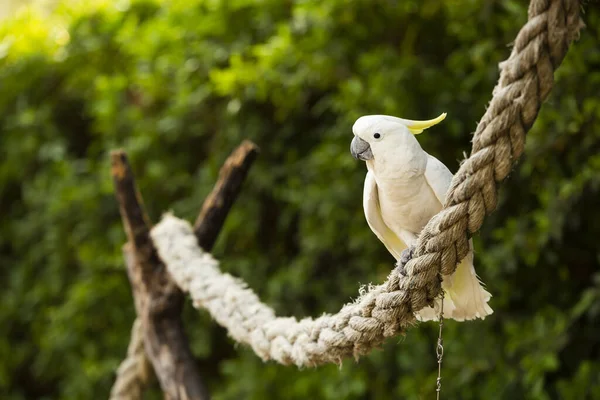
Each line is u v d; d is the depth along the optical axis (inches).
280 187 224.2
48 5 287.9
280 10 222.4
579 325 177.5
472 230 82.7
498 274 182.7
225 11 225.1
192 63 227.0
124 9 253.9
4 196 286.2
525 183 180.9
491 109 80.3
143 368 173.6
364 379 202.4
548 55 78.6
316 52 206.7
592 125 165.0
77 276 263.0
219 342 245.1
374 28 207.5
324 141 210.7
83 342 252.5
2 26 283.9
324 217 208.2
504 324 183.2
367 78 200.2
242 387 220.1
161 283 160.2
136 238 161.3
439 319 95.5
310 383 211.3
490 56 182.1
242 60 224.7
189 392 154.9
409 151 87.5
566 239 180.2
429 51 205.3
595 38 165.6
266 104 225.6
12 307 273.6
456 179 82.1
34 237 274.2
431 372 193.3
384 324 92.0
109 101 242.8
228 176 161.3
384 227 97.5
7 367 277.1
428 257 84.1
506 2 171.6
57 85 274.1
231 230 228.2
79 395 253.1
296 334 113.0
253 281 225.1
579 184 163.0
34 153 272.7
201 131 234.1
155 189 242.2
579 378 166.7
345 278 209.9
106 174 241.4
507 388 177.2
